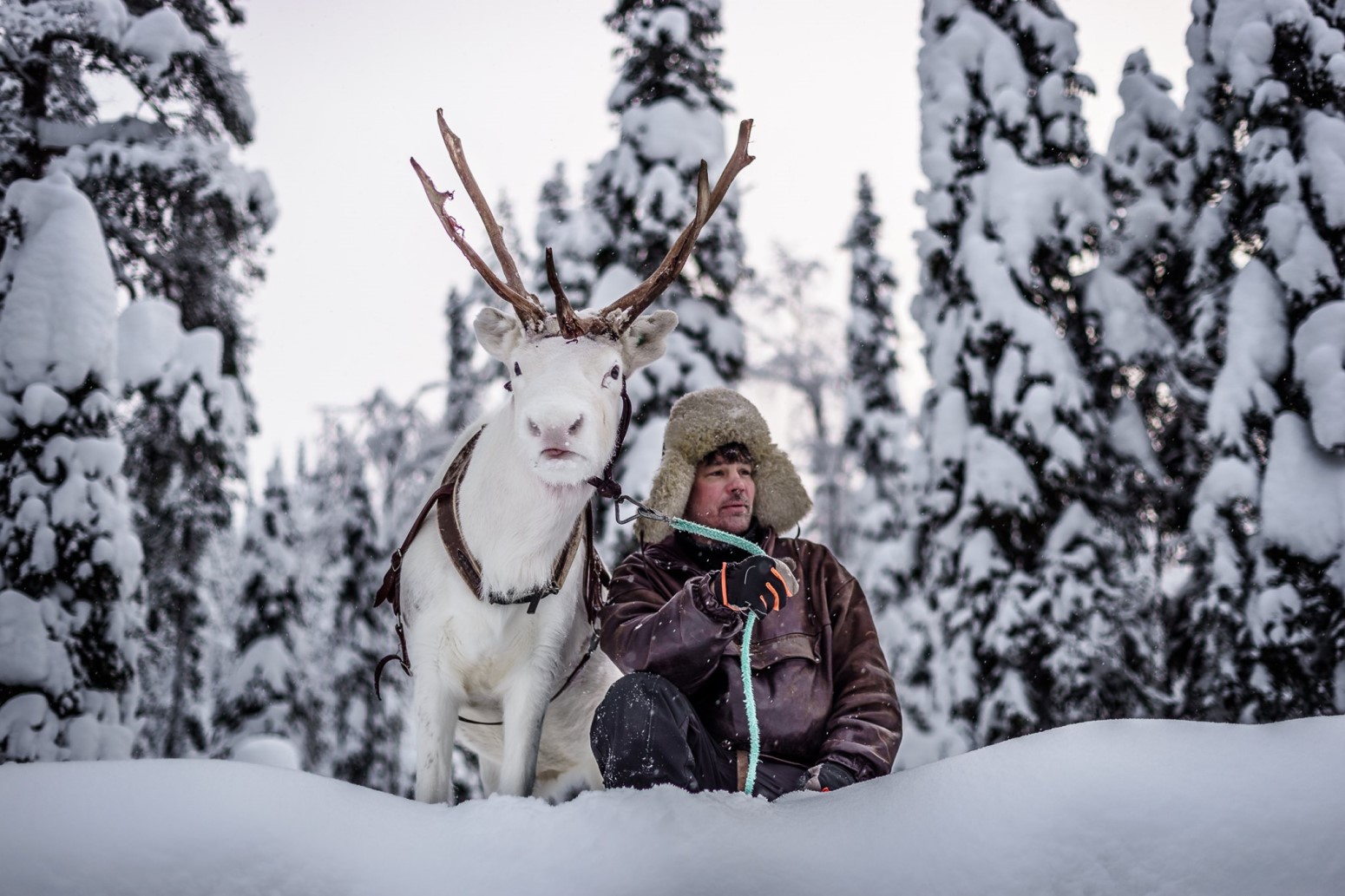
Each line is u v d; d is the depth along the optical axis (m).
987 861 1.94
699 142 12.83
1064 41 12.95
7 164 10.66
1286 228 11.08
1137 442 12.03
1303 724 2.22
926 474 13.01
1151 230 13.00
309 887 1.97
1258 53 11.53
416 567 3.45
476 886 2.00
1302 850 1.84
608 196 13.23
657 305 12.39
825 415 24.06
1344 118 11.15
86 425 8.95
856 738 3.14
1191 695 10.94
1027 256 12.18
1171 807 1.98
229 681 16.86
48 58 10.85
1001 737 11.15
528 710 3.39
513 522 3.26
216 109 11.71
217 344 11.48
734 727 3.18
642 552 3.59
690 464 3.60
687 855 2.02
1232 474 10.78
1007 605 11.33
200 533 12.02
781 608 3.26
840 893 1.91
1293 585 10.51
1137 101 13.83
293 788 2.29
